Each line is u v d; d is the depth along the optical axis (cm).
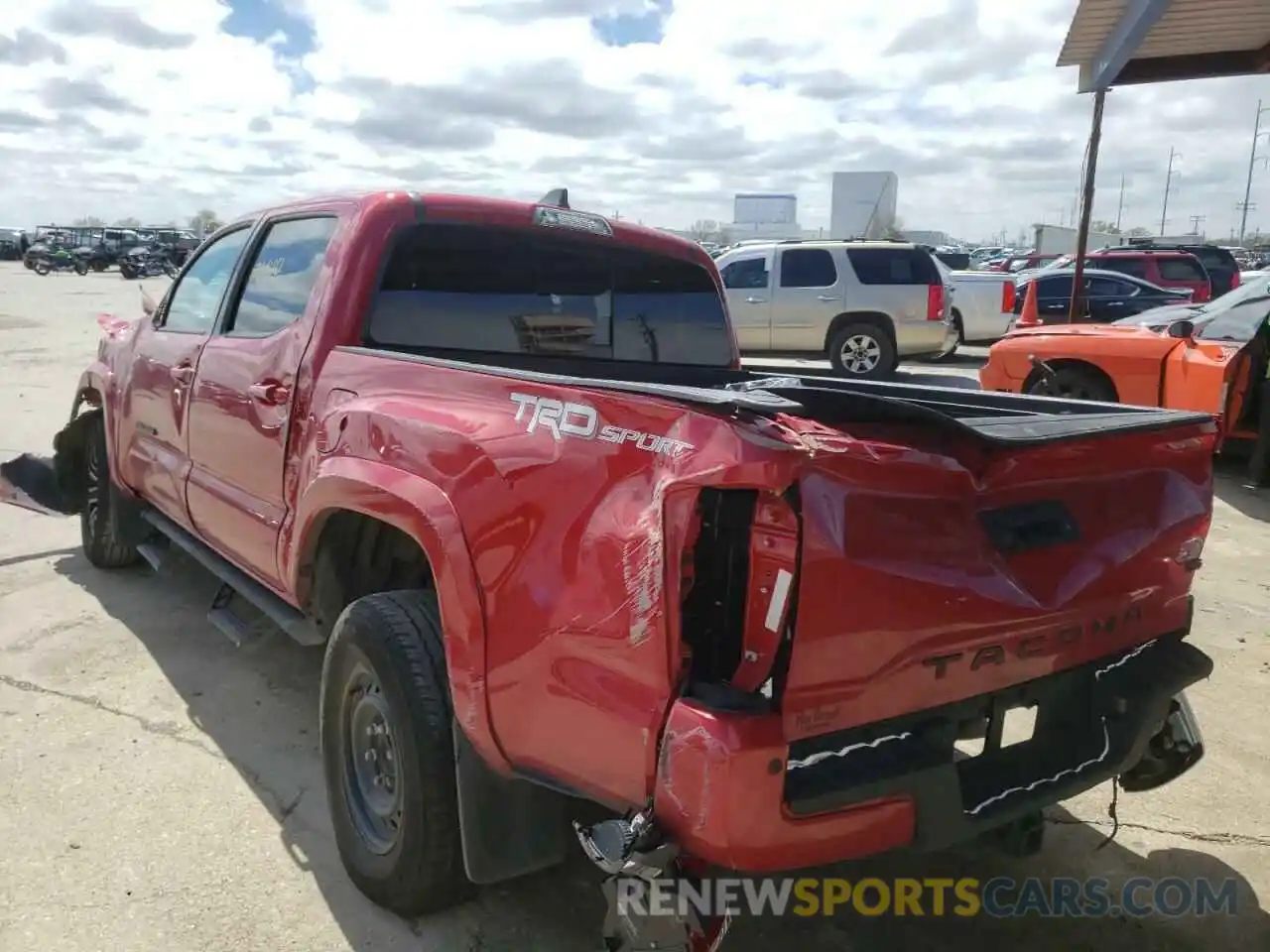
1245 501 819
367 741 296
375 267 346
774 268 1544
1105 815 360
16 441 930
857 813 204
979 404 370
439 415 269
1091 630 249
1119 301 1767
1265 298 848
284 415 348
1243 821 356
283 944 278
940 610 212
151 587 558
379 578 347
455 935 284
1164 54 945
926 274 1512
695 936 200
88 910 289
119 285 3934
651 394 211
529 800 261
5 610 520
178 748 385
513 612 234
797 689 194
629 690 208
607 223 412
